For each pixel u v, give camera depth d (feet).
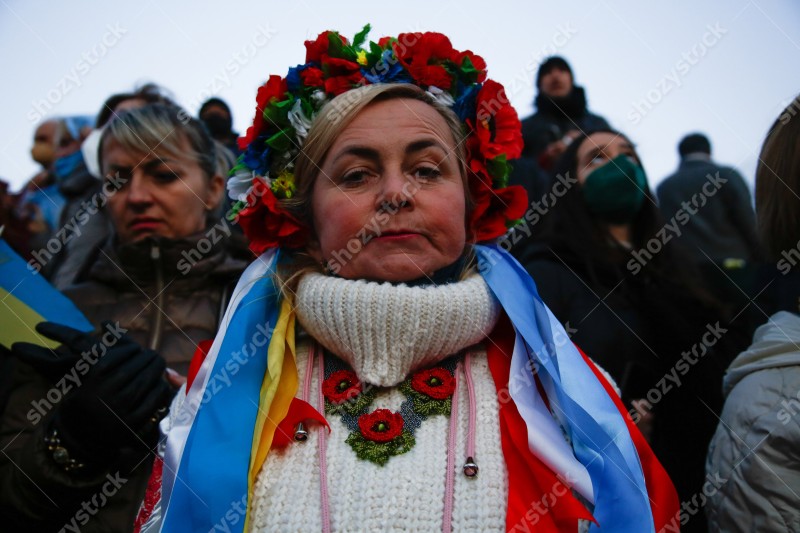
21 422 5.15
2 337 5.56
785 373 4.92
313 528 4.04
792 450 4.61
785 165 5.61
